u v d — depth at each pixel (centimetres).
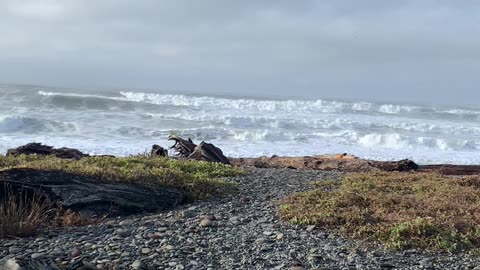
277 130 3453
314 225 863
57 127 2903
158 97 5547
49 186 939
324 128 3769
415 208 957
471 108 8206
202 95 7494
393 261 707
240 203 1052
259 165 1891
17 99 4066
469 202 1017
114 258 680
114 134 2831
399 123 4256
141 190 1017
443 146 3212
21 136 2564
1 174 940
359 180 1320
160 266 658
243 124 3656
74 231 813
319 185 1280
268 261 692
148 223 868
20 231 773
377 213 916
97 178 1036
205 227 853
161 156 1602
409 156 2705
